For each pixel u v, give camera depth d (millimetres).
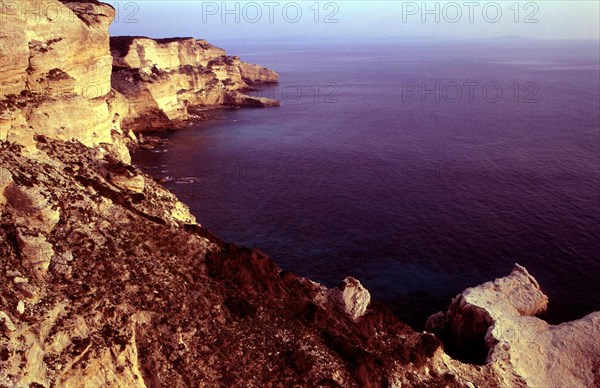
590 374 39625
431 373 35250
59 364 20781
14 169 30359
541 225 69250
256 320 31672
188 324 28375
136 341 25734
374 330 36625
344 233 66125
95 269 27484
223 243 38188
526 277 51250
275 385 27891
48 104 41469
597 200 78312
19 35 39281
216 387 26062
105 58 57906
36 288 23703
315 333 33219
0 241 25266
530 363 39906
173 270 31453
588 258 60438
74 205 31422
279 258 59031
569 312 50375
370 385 30781
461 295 47781
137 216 35219
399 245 63250
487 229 67938
